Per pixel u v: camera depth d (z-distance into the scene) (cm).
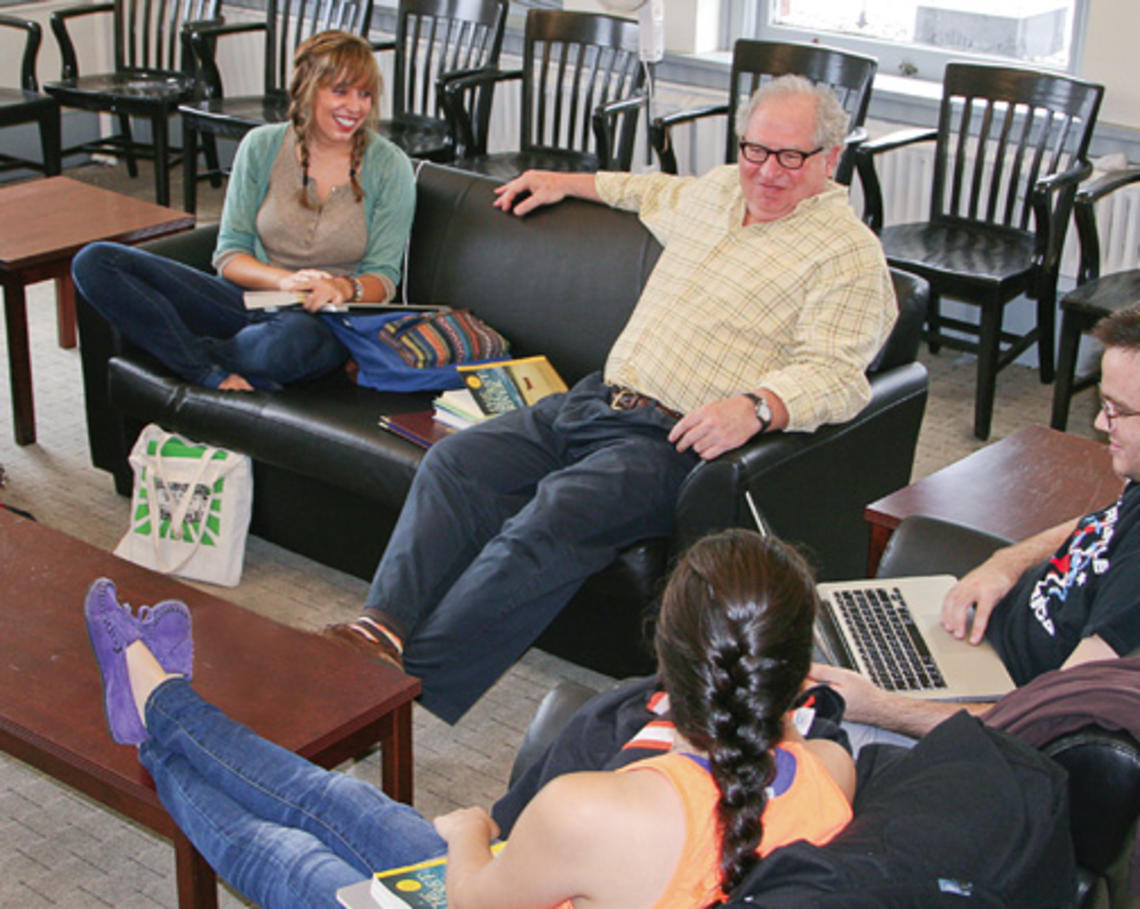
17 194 367
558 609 238
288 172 302
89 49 580
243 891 162
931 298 388
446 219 308
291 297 286
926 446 360
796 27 459
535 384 281
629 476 241
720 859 116
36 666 195
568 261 291
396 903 143
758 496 235
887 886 112
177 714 175
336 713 187
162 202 499
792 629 119
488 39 442
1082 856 138
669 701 122
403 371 286
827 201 255
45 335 414
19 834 218
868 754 142
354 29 473
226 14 566
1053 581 183
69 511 318
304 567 302
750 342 254
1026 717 142
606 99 426
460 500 247
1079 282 360
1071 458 235
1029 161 395
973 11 421
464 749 244
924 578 203
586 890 117
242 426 284
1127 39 377
